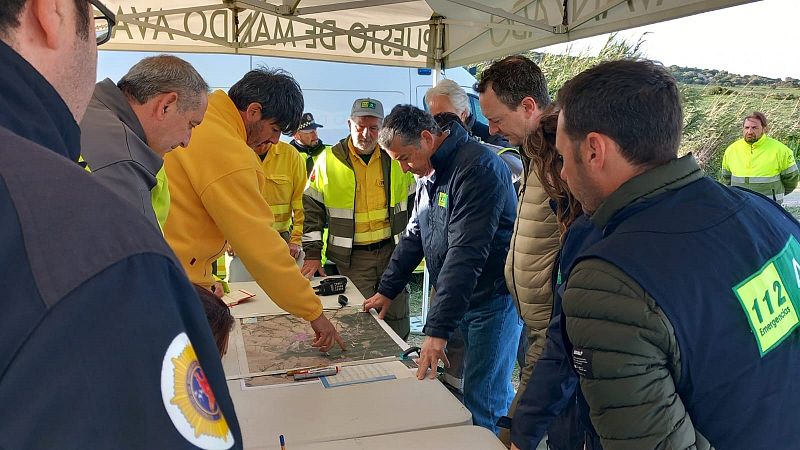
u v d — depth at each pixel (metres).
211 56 4.30
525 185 1.83
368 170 3.10
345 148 3.08
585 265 0.91
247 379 1.61
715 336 0.82
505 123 1.83
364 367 1.69
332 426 1.34
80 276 0.38
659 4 2.07
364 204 3.11
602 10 2.35
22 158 0.42
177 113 1.44
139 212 0.45
